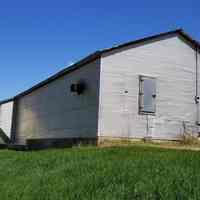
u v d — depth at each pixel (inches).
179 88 865.5
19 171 470.9
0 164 539.5
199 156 490.9
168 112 845.8
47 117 1054.4
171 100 852.0
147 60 836.6
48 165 488.4
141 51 832.9
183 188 319.0
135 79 819.4
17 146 1133.7
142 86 823.7
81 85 855.7
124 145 743.7
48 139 1013.8
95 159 496.1
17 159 574.6
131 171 395.2
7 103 1375.5
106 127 781.3
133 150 595.2
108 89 791.7
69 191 341.4
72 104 901.2
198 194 303.1
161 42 858.1
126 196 313.3
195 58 895.1
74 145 856.9
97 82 795.4
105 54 796.6
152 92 834.2
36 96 1167.6
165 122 839.1
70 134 896.3
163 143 824.3
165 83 851.4
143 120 815.7
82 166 447.5
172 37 872.9
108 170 409.1
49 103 1049.5
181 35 883.4
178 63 872.3
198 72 894.4
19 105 1331.2
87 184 355.6
